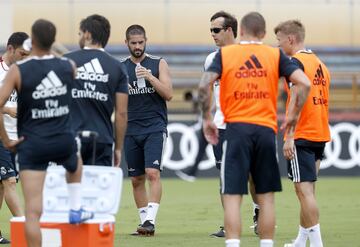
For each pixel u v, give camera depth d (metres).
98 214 26.50
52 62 24.64
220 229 36.47
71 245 25.72
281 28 30.19
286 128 27.22
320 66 29.73
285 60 25.86
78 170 25.48
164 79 35.44
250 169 25.91
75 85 27.48
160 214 43.91
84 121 27.55
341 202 50.00
